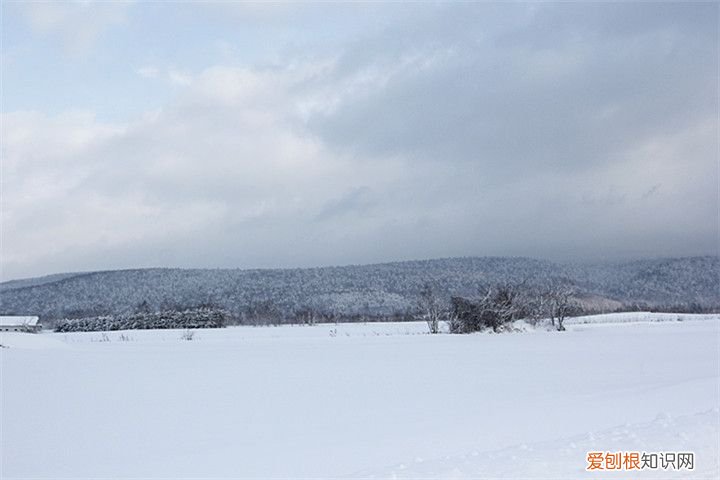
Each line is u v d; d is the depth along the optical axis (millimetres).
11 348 37469
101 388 21938
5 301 154875
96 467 12164
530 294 58625
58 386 22406
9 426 15984
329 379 23859
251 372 26312
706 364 26875
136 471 11695
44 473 11898
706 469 9398
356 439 13656
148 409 18047
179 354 35844
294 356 33750
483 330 55344
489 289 56500
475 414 16094
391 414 16609
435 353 34469
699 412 14641
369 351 36500
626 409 15977
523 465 9797
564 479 8992
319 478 10586
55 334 71312
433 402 18297
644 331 52438
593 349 35406
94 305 148125
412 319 100625
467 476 9258
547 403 17391
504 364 28141
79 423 16297
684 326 60031
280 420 16234
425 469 9875
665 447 10656
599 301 132250
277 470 11258
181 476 11203
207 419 16562
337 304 140875
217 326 85500
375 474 9789
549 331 55469
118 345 46188
